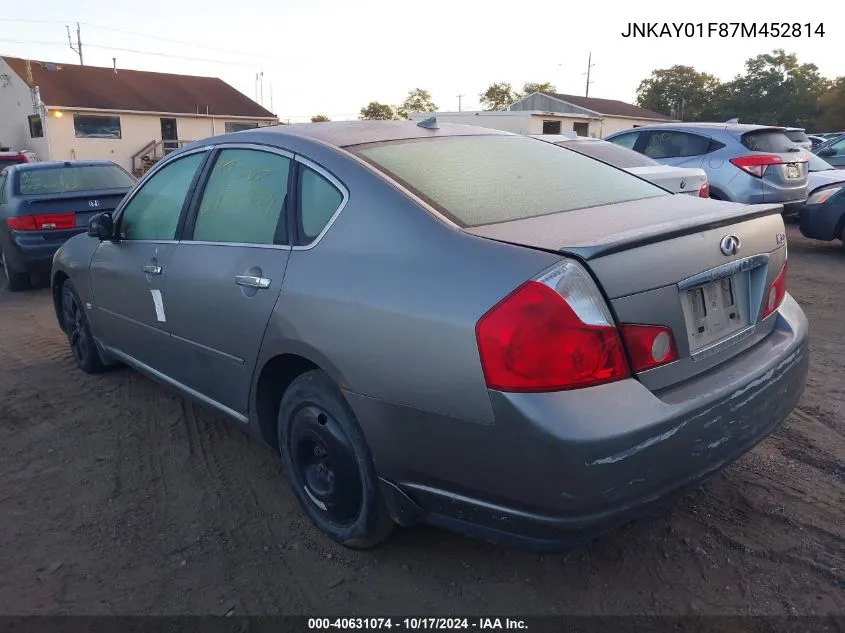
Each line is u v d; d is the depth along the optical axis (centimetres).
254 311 291
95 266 436
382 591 263
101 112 3234
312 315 261
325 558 284
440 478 230
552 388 204
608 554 279
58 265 495
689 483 227
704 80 6353
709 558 273
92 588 270
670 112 6381
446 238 233
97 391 472
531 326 204
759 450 353
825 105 5619
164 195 377
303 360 281
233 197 325
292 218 288
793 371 272
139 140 3391
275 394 310
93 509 326
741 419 241
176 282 344
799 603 247
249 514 319
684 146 950
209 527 309
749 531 288
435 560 280
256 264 295
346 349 248
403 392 231
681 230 233
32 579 276
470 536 236
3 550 295
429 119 345
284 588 267
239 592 265
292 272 275
